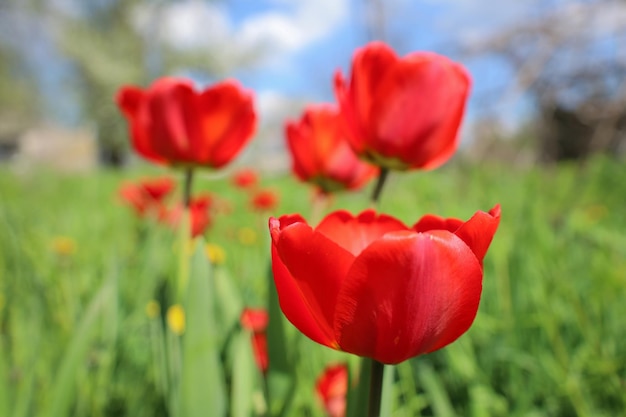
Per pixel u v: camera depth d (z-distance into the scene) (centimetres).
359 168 38
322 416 32
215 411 23
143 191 72
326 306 16
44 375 33
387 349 16
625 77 132
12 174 195
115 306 35
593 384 36
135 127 36
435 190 97
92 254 65
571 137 152
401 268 15
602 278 45
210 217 57
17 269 43
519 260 43
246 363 26
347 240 20
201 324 23
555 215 82
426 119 29
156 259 46
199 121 35
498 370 39
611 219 73
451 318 16
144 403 35
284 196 139
